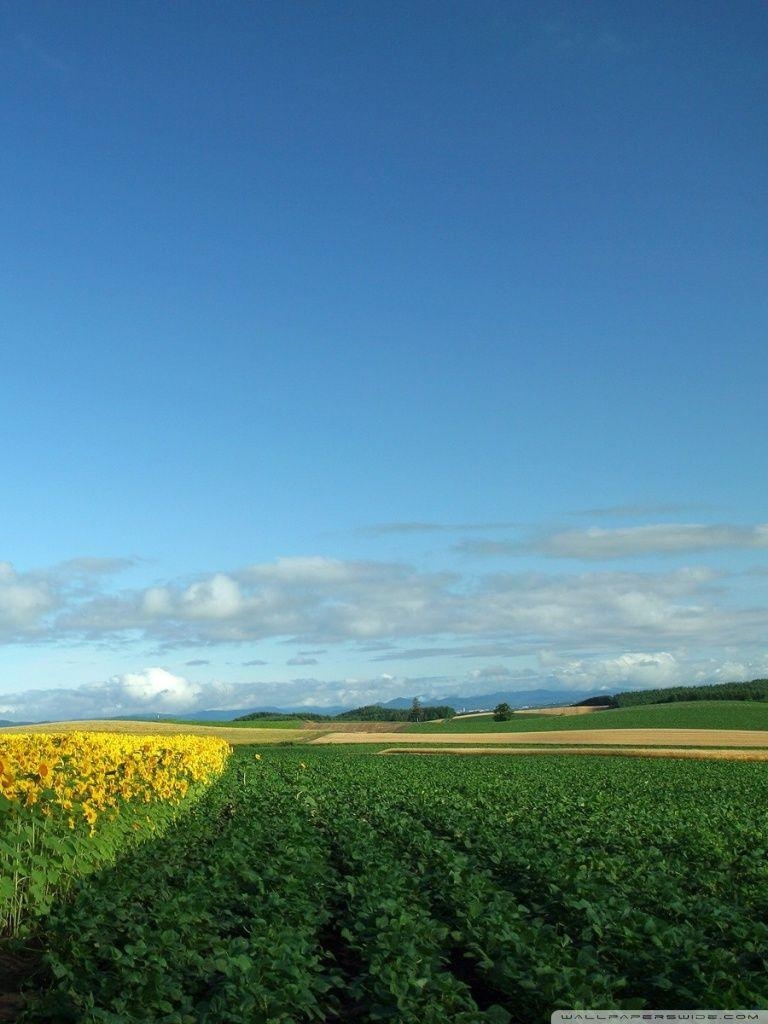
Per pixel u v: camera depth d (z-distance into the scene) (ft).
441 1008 29.89
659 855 60.39
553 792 114.42
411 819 77.77
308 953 36.81
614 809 93.45
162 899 42.57
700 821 84.48
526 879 51.62
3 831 43.32
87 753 68.18
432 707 599.57
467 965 39.86
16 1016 32.35
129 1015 29.07
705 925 41.45
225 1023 28.73
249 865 52.60
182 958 34.71
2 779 41.04
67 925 38.65
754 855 63.62
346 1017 33.55
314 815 84.12
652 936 37.42
